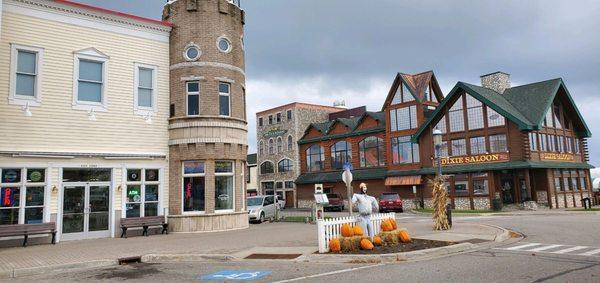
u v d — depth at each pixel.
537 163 34.47
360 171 49.09
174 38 22.27
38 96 18.44
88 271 11.61
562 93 39.75
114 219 19.75
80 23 19.80
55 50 19.05
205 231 21.05
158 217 20.64
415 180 41.66
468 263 10.69
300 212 44.16
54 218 18.28
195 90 21.98
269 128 60.72
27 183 17.92
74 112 19.25
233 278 9.86
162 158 21.41
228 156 22.00
